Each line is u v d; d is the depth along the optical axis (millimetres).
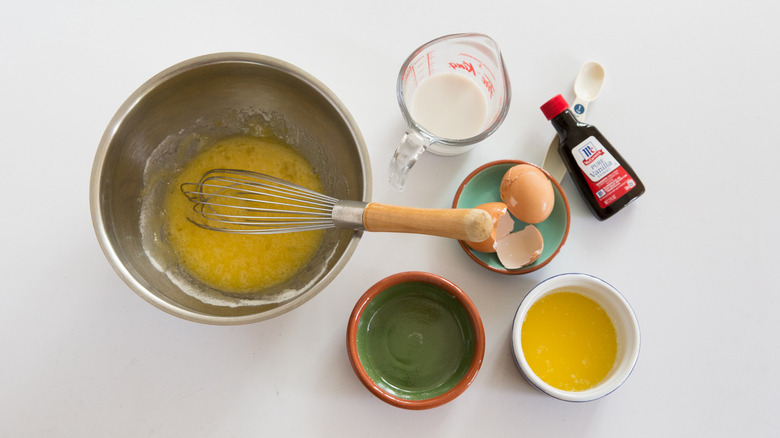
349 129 545
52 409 597
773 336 636
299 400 606
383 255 622
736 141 656
